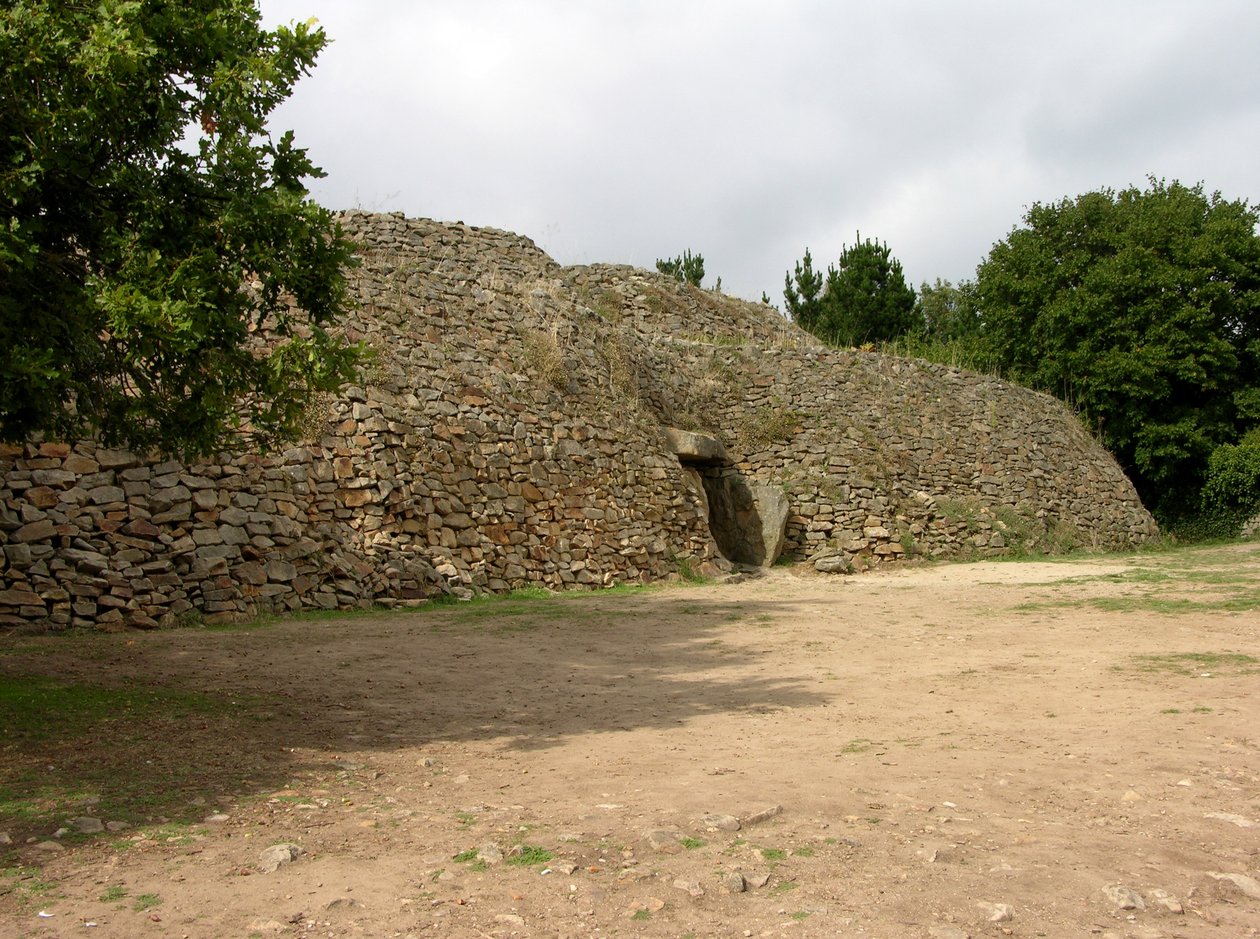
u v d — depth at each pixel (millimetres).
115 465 13562
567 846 4863
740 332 32094
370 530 15945
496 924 3990
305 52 7727
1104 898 4227
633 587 18969
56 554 12500
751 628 13516
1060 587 17766
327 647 11570
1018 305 35906
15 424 7402
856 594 17766
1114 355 32875
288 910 4121
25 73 6398
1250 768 6250
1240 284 33750
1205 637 11562
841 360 28078
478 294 21484
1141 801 5613
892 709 8430
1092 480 29844
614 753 6992
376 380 17516
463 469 17812
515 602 16156
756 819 5262
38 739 6879
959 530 25031
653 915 4070
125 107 6934
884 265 43938
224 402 8000
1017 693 8914
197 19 7094
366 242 22172
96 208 7211
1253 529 31859
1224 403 33625
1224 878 4449
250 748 6965
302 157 7914
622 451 21016
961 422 28328
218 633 12336
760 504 23266
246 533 14281
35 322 6871
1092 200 35500
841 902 4188
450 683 9750
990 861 4652
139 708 7961
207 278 6992
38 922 3971
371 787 6086
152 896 4250
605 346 23375
